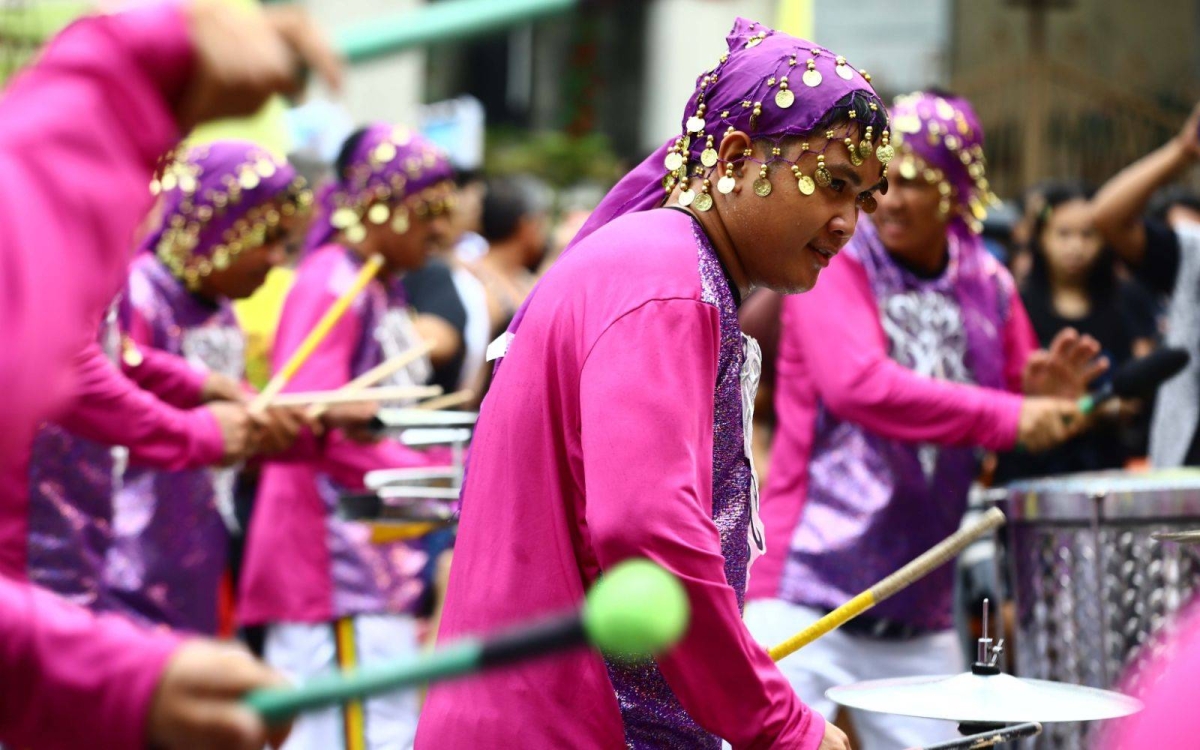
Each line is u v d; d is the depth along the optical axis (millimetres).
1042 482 9953
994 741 6660
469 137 22625
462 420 11844
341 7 21094
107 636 4227
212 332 12188
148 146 4395
